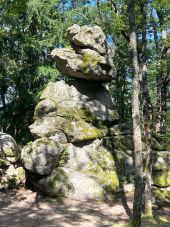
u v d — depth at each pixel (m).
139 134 11.50
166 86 24.05
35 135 15.82
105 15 21.06
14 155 15.33
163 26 19.03
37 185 14.40
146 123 13.37
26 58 27.08
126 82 25.97
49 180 14.30
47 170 14.29
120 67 25.52
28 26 27.73
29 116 26.16
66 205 13.64
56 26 26.03
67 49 16.69
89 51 16.31
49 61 27.09
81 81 17.22
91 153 15.63
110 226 11.56
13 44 26.12
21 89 25.78
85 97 16.92
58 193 14.23
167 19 18.86
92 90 17.23
